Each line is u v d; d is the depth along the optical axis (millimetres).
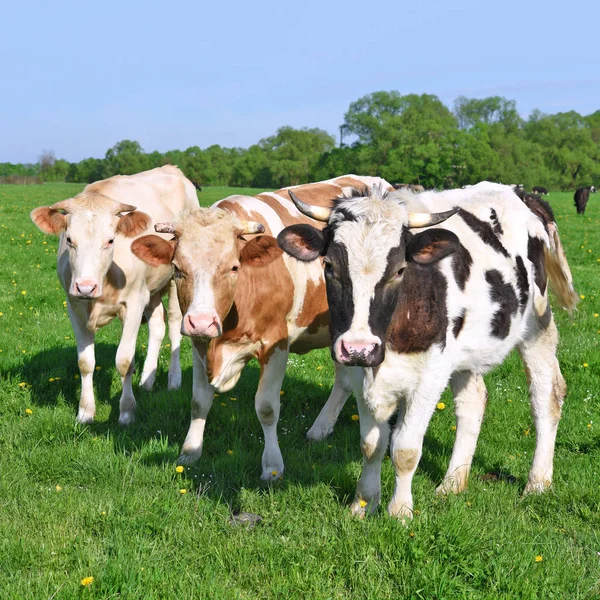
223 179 136375
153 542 4254
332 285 4117
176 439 6266
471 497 5047
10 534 4320
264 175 133125
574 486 5191
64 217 6527
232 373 5562
